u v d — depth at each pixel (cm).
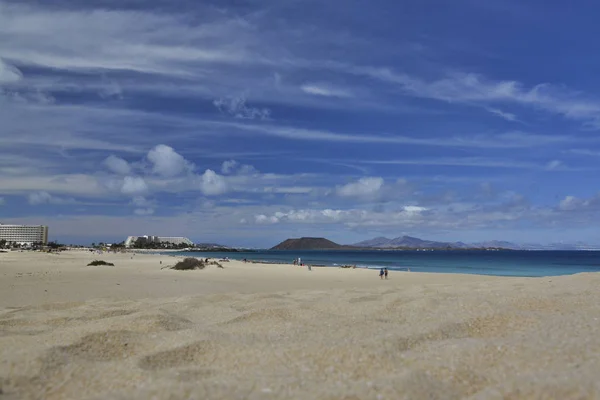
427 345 532
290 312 853
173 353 539
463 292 1098
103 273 4131
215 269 5259
